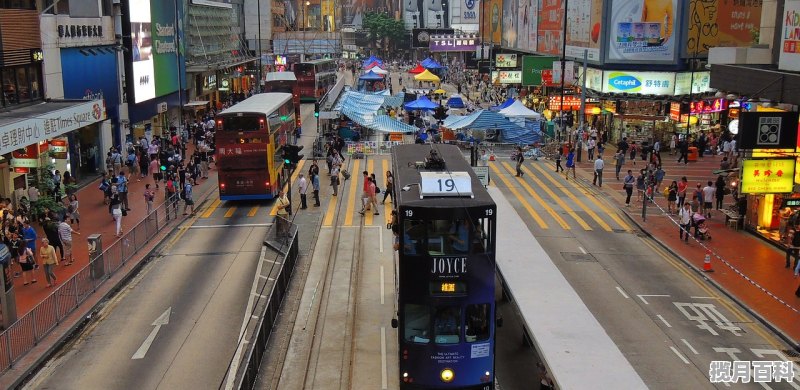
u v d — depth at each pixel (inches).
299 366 761.6
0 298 802.8
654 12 2235.5
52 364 751.7
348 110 2177.7
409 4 6919.3
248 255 1138.7
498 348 802.2
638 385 465.4
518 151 1962.4
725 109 2087.8
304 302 945.5
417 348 665.6
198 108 2620.6
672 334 820.0
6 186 1272.1
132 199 1499.8
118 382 708.7
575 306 593.6
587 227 1328.7
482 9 4854.8
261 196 1457.9
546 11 3154.5
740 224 1315.2
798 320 870.4
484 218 658.8
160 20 2207.2
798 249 1072.2
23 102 1371.8
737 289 984.3
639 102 2295.8
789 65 1104.8
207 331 832.9
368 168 1889.8
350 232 1282.0
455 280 659.4
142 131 2039.9
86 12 1636.3
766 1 1341.0
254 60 3671.3
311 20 6387.8
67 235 1056.2
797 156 1127.0
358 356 781.3
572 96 2411.4
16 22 1336.1
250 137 1430.9
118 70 1875.0
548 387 645.9
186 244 1204.5
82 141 1708.9
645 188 1380.4
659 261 1125.1
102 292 949.2
